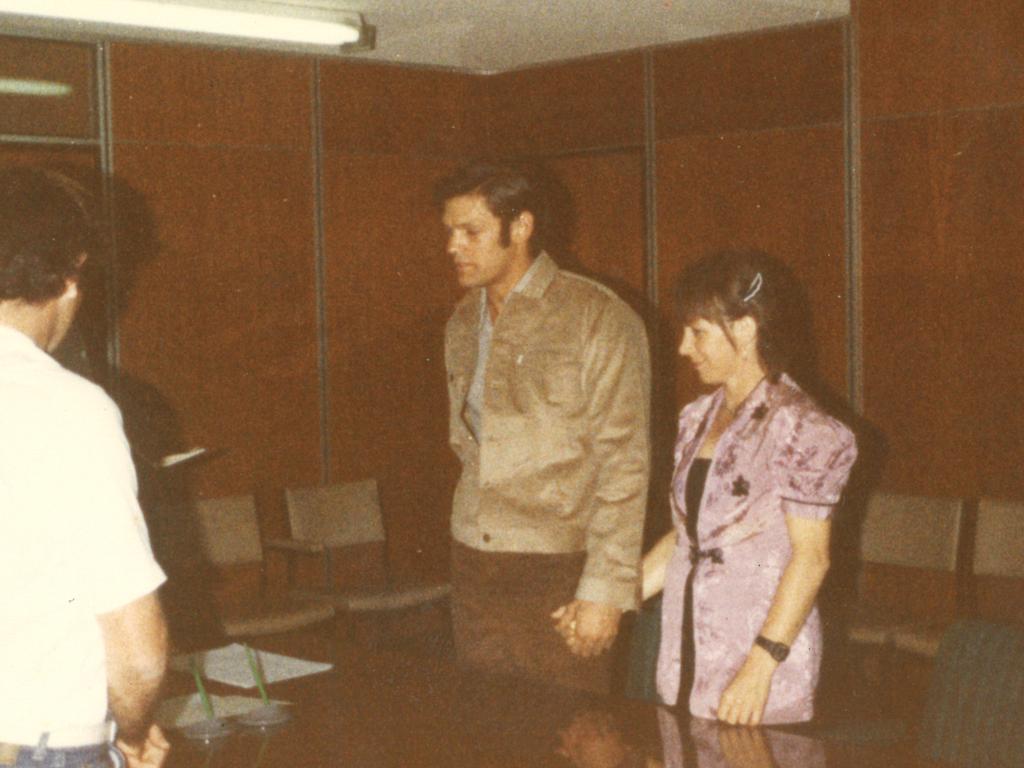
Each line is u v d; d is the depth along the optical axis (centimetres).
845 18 583
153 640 179
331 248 665
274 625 534
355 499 616
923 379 572
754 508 260
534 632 298
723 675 261
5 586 173
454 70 703
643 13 577
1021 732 221
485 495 301
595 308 296
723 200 631
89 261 190
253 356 641
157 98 607
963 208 556
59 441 174
